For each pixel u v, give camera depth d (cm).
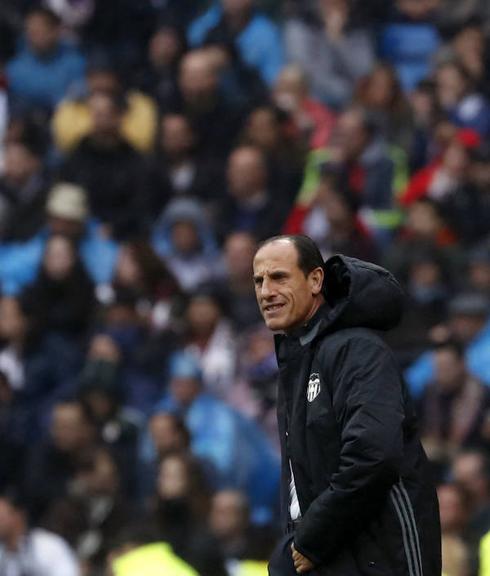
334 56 6638
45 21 6706
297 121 6156
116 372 5003
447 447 4647
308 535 2195
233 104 6266
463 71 6306
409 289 5119
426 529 2225
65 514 4594
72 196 5684
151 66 6706
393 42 6800
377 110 6159
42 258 5500
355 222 5441
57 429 4850
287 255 2264
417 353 4791
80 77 6738
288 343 2286
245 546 4156
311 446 2231
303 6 6756
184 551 4003
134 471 4775
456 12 6794
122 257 5388
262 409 4953
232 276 5294
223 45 6625
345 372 2205
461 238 5622
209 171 5997
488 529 4100
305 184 5847
